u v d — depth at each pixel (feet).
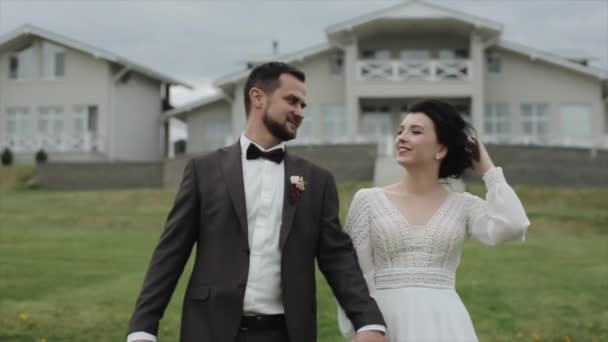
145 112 113.60
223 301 12.34
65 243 44.91
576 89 100.07
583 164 85.35
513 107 100.83
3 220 57.16
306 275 12.67
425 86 95.81
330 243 13.01
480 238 13.65
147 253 41.16
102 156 105.29
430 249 13.26
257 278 12.46
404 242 13.30
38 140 106.42
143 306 12.54
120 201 70.13
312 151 87.51
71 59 107.14
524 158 84.43
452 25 95.09
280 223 12.71
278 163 12.97
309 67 102.68
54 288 30.60
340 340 23.39
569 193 71.97
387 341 13.11
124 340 23.59
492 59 101.50
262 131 13.05
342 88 102.01
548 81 100.37
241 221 12.53
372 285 13.58
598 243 45.73
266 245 12.58
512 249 41.96
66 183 90.38
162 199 70.64
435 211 13.61
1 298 28.55
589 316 26.61
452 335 12.93
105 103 105.91
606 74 97.91
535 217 56.90
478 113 95.14
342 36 97.25
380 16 92.38
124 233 51.80
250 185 12.80
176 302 28.37
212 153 13.24
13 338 23.41
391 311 13.15
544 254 40.14
